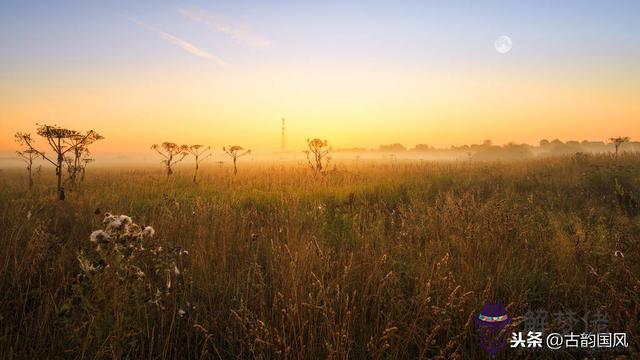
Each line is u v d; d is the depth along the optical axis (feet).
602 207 22.81
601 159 52.06
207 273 12.29
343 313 9.61
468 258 12.66
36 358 7.85
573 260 12.63
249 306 10.60
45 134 28.25
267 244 15.57
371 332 9.11
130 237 9.93
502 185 34.68
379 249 14.05
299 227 17.58
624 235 14.84
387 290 10.73
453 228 16.43
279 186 37.55
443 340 9.09
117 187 38.22
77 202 24.03
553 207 24.49
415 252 14.67
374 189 33.22
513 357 8.38
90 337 7.88
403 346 8.62
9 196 28.68
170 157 56.49
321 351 8.37
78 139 29.86
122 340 8.09
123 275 9.73
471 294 9.87
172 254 12.38
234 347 9.04
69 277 12.02
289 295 10.27
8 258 12.09
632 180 31.86
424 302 8.89
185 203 26.22
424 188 33.60
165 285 10.93
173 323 9.02
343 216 20.57
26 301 10.16
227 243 15.21
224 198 27.96
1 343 8.05
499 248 13.78
